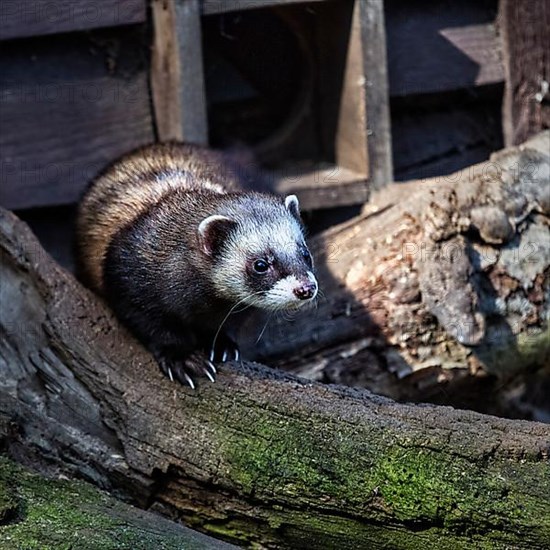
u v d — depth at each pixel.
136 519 5.32
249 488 5.36
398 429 5.25
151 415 5.69
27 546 4.98
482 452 5.05
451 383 7.18
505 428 5.15
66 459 5.82
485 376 7.22
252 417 5.52
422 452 5.14
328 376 7.04
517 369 7.35
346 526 5.23
